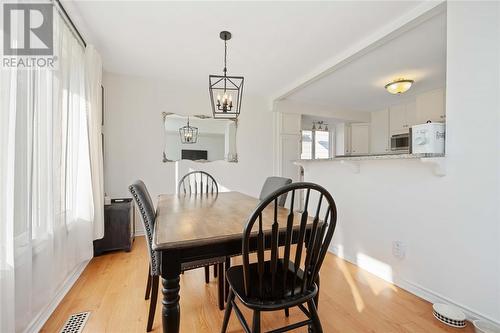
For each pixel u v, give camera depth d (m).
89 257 2.13
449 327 1.41
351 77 3.24
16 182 1.19
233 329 1.40
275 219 0.96
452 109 1.54
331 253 2.61
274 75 3.23
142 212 1.30
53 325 1.41
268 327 1.42
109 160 3.16
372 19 1.99
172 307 1.00
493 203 1.35
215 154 3.83
